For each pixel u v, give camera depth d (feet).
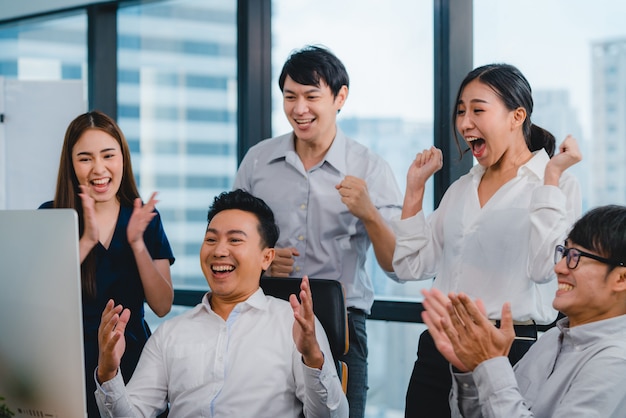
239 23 13.47
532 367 6.07
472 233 7.46
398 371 11.96
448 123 11.31
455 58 11.23
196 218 14.26
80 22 15.61
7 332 5.51
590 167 10.48
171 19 14.47
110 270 8.32
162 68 14.62
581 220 5.58
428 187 11.54
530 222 7.06
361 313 9.30
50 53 16.07
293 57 8.87
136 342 8.48
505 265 7.23
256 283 7.34
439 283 7.78
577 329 5.58
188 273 14.37
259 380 6.88
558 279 5.65
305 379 6.27
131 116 15.02
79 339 5.21
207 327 7.20
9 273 5.42
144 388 7.11
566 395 5.32
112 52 15.20
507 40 10.97
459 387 5.56
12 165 14.24
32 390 5.49
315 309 7.40
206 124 14.08
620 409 5.12
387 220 9.18
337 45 12.48
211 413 6.86
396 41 11.93
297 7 12.87
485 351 5.25
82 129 8.20
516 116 7.36
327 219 9.16
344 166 9.23
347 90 9.14
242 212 7.31
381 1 12.05
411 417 7.83
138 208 8.16
